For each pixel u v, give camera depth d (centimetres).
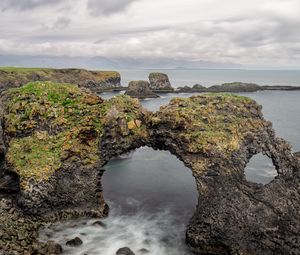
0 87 12912
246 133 3769
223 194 3359
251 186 3384
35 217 3619
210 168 3500
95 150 3941
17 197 3769
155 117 3969
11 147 3944
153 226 3700
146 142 4081
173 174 5194
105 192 4531
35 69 15675
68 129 3956
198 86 18738
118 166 5541
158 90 17550
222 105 3903
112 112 4050
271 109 11681
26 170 3647
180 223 3769
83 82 16850
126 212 3994
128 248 3125
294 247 3003
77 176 3822
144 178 5028
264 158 5862
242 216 3186
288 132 8012
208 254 3253
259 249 3070
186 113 3788
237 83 18838
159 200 4319
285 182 3412
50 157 3756
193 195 4472
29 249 3044
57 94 4178
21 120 4016
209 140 3556
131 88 15200
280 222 3116
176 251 3269
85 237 3450
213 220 3262
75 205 3788
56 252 3108
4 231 3200
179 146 3772
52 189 3675
